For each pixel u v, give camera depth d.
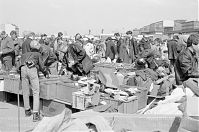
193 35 5.71
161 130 3.47
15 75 7.34
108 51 12.72
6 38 9.70
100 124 3.19
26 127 3.86
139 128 3.54
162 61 9.46
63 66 8.54
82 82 6.11
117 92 5.52
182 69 5.70
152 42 13.18
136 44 12.48
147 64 7.87
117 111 5.19
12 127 3.78
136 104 5.46
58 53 10.35
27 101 6.27
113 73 6.29
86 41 13.32
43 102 6.45
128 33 12.57
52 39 12.56
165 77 6.64
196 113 3.49
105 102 5.42
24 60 6.29
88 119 3.30
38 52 6.54
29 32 7.37
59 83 6.17
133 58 12.23
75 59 7.51
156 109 4.21
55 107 6.18
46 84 6.23
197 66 5.70
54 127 3.04
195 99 3.74
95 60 10.19
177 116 3.55
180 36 11.34
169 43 11.29
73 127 3.06
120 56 12.34
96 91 5.67
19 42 10.41
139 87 6.04
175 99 4.46
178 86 5.36
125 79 6.81
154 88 6.17
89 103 5.48
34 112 6.07
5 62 9.75
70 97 5.93
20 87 6.94
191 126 3.27
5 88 7.41
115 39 12.74
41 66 6.62
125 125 3.56
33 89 6.25
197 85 4.80
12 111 6.41
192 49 5.67
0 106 6.90
